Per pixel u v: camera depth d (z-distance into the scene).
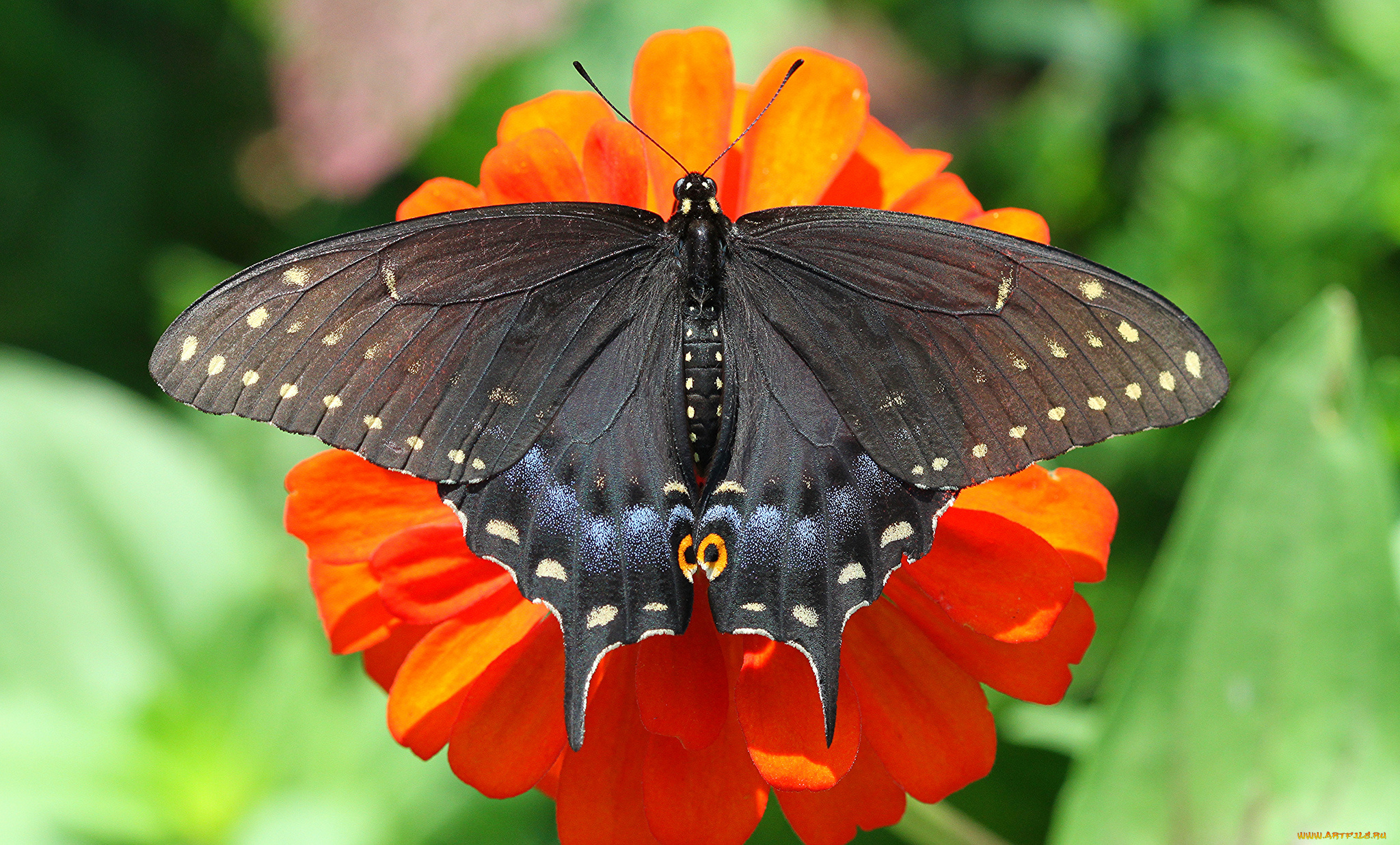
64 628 0.43
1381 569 0.36
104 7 0.53
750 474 0.36
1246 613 0.36
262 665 0.43
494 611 0.36
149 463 0.43
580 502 0.36
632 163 0.37
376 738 0.42
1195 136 0.44
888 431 0.36
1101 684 0.42
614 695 0.36
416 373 0.35
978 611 0.36
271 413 0.35
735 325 0.36
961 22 0.49
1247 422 0.36
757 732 0.35
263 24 0.52
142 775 0.42
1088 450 0.43
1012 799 0.40
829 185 0.37
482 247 0.36
